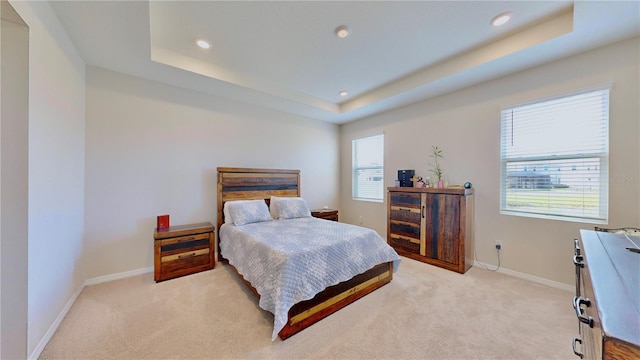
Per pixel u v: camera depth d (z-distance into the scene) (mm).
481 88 3039
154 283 2590
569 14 1983
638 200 2074
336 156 5145
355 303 2191
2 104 1397
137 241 2848
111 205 2684
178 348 1594
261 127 3947
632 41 2076
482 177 3053
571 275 2400
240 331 1776
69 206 2088
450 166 3365
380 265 2525
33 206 1492
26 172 1436
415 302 2199
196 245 2895
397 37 2309
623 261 1060
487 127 3000
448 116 3381
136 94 2836
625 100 2115
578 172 2391
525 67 2596
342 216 5195
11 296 1393
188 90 3217
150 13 1940
